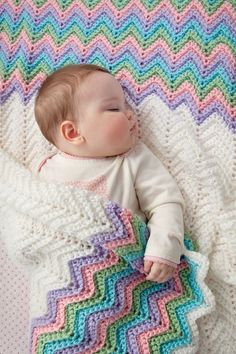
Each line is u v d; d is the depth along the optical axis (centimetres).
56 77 109
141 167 107
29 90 121
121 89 109
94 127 105
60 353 95
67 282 98
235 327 100
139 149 109
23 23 124
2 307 115
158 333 96
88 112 105
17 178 108
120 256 99
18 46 124
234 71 110
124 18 119
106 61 119
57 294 99
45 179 110
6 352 113
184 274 103
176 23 115
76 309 96
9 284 116
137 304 98
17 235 104
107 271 98
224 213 105
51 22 123
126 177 107
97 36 120
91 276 98
